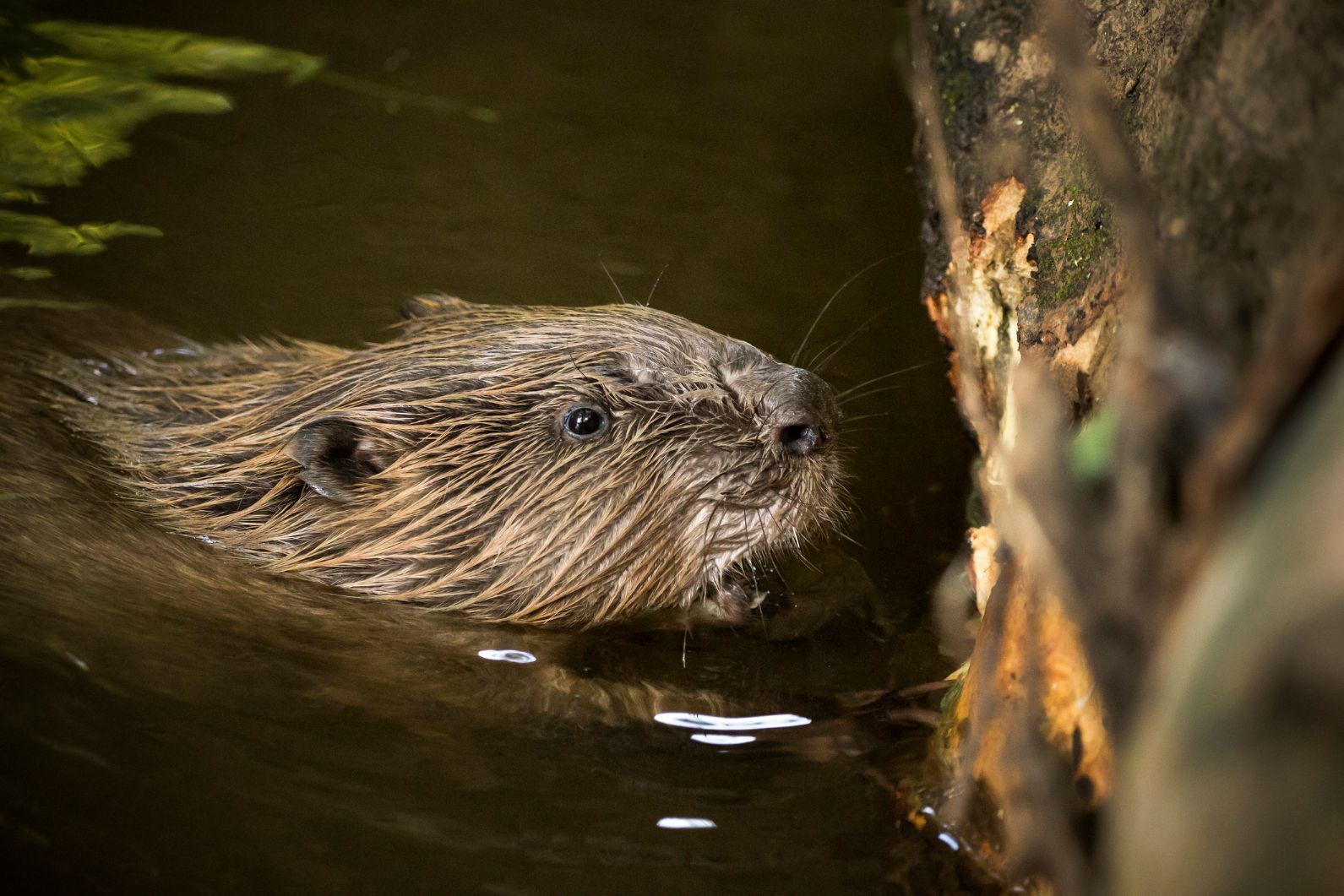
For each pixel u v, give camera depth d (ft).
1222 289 15.71
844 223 37.63
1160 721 11.52
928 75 28.81
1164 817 11.00
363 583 25.79
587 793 20.42
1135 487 15.33
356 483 25.67
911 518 28.81
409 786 20.26
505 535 25.61
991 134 25.05
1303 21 15.10
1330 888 9.54
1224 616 10.98
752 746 21.93
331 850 18.44
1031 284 22.75
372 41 44.70
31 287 32.40
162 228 35.40
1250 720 10.25
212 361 29.81
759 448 25.52
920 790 19.51
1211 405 15.34
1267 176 15.19
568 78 43.65
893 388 32.22
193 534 26.09
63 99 39.86
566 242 36.06
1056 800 16.16
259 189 37.35
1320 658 9.70
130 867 17.57
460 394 25.71
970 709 19.01
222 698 21.83
